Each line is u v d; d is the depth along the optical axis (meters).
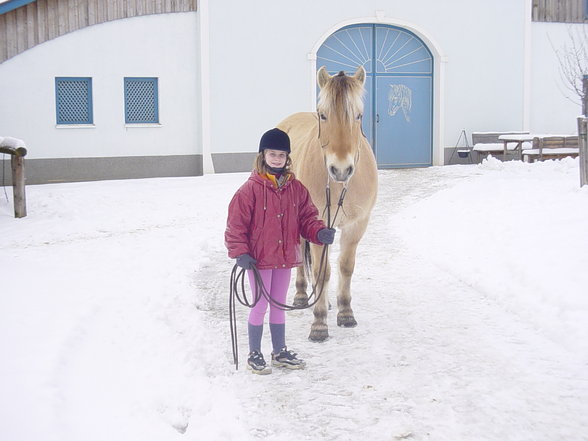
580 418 3.60
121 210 10.77
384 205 10.92
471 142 16.81
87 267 7.02
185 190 12.62
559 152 14.38
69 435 3.27
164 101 14.84
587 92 16.11
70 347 4.46
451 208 9.69
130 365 4.39
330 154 4.45
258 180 4.31
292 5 15.27
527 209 8.67
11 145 9.92
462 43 16.45
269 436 3.49
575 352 4.53
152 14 14.55
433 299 5.98
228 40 14.93
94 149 14.47
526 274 6.05
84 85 14.41
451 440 3.41
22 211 10.08
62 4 13.98
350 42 16.00
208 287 6.59
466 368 4.35
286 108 15.50
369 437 3.47
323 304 5.01
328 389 4.09
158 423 3.59
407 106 16.44
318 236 4.36
